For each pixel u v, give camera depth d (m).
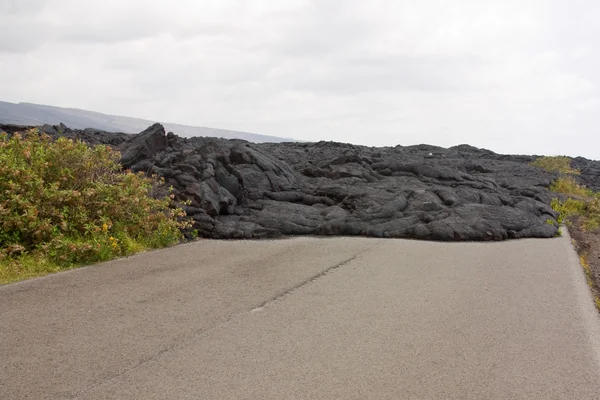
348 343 4.38
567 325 5.09
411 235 10.24
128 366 3.76
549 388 3.71
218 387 3.49
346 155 16.66
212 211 10.09
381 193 12.52
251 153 13.73
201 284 6.05
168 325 4.64
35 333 4.32
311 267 7.16
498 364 4.09
